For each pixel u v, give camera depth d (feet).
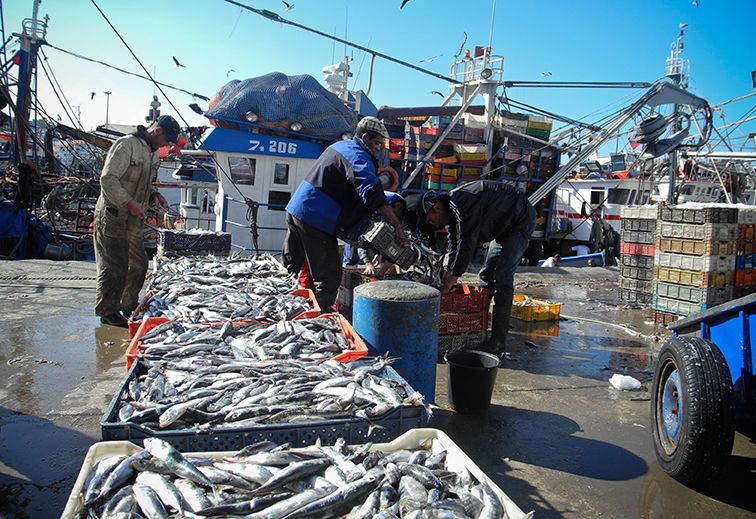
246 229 40.11
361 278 20.42
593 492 10.89
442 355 19.34
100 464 7.25
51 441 11.68
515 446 12.78
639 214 31.09
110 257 19.57
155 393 9.59
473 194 17.29
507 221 17.92
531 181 51.42
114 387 14.74
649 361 20.31
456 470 7.84
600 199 68.95
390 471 7.42
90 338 18.92
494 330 19.57
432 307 13.46
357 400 9.49
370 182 15.65
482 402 14.39
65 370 15.87
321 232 17.15
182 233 27.78
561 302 31.89
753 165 79.30
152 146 19.51
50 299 24.48
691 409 10.41
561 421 14.37
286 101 38.73
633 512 10.23
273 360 11.58
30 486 9.99
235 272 21.43
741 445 13.46
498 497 7.02
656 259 27.22
